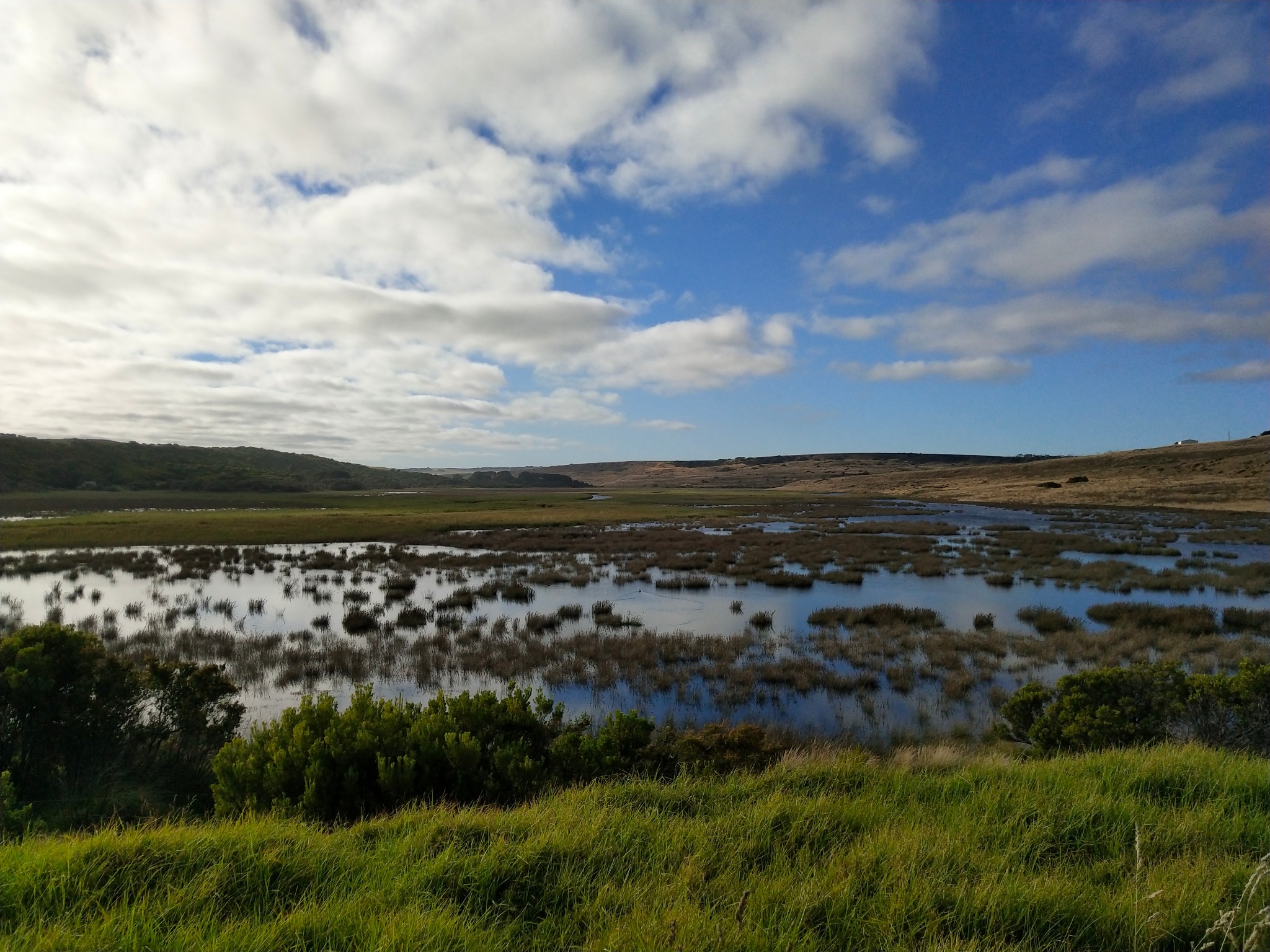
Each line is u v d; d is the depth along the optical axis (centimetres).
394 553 4044
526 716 783
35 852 405
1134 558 3766
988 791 519
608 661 1584
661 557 3781
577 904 353
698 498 12625
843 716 1245
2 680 804
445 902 353
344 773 647
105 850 401
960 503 10062
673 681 1468
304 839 436
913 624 2089
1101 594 2698
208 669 988
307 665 1564
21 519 6041
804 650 1764
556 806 508
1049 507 8612
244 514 7006
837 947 313
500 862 391
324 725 743
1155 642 1794
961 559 3681
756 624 2102
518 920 338
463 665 1579
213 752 926
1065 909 336
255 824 457
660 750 807
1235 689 828
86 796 763
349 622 2044
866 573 3312
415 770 662
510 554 4059
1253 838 429
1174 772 561
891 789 548
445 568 3509
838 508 9025
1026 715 1055
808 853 409
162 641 1803
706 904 347
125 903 341
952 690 1361
